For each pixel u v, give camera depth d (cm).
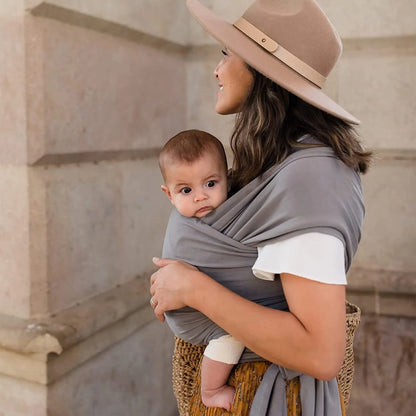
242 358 120
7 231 181
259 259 108
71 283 196
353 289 242
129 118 224
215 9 257
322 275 99
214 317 110
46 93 176
